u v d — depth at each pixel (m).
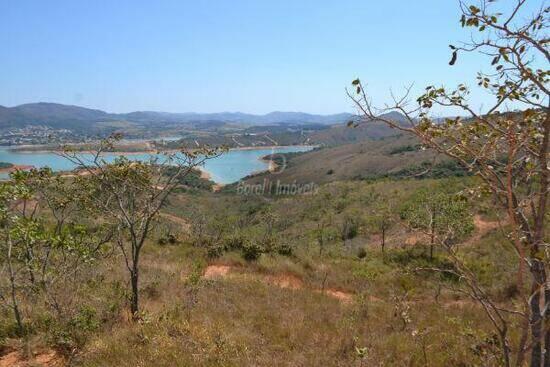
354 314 8.81
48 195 7.49
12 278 6.00
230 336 6.53
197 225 25.64
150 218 7.27
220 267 14.90
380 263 16.84
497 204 2.83
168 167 7.45
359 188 50.47
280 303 9.62
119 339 6.03
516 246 2.46
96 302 7.35
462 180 24.78
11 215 6.10
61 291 7.18
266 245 17.91
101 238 7.91
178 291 9.76
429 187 28.80
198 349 5.78
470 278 3.05
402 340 6.86
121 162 6.99
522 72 2.53
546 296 2.78
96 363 5.32
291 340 6.75
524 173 2.70
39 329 6.16
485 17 2.40
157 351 5.58
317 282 13.57
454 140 2.69
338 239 29.12
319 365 5.78
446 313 9.31
